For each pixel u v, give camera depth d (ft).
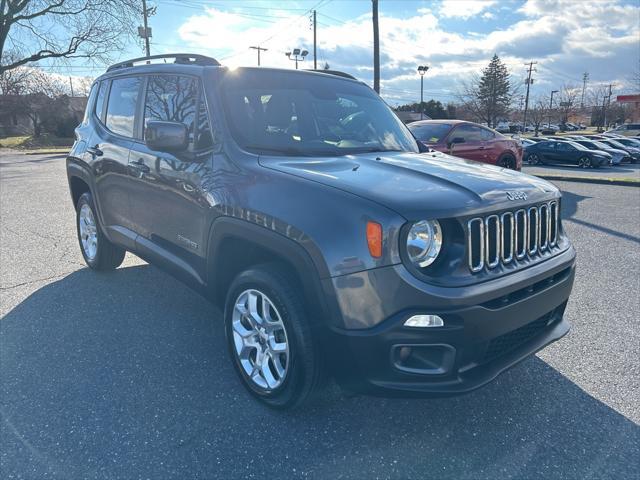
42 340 11.81
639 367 10.87
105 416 8.91
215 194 9.63
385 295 7.31
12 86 141.90
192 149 10.77
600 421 8.95
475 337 7.53
